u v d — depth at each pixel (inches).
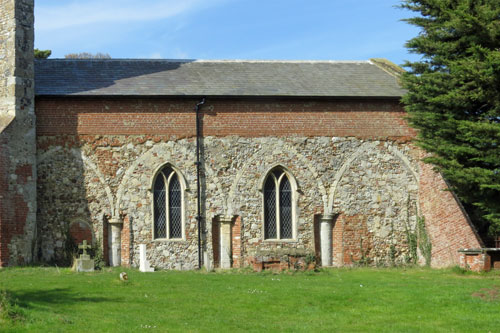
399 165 1220.5
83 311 695.1
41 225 1112.8
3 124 1050.7
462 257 1077.1
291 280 944.3
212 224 1166.3
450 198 1157.7
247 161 1180.5
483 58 947.3
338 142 1206.9
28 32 1097.4
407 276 1023.0
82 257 1005.2
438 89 1026.7
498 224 1043.9
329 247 1196.5
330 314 724.0
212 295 806.5
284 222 1194.0
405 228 1212.5
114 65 1267.2
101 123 1149.1
